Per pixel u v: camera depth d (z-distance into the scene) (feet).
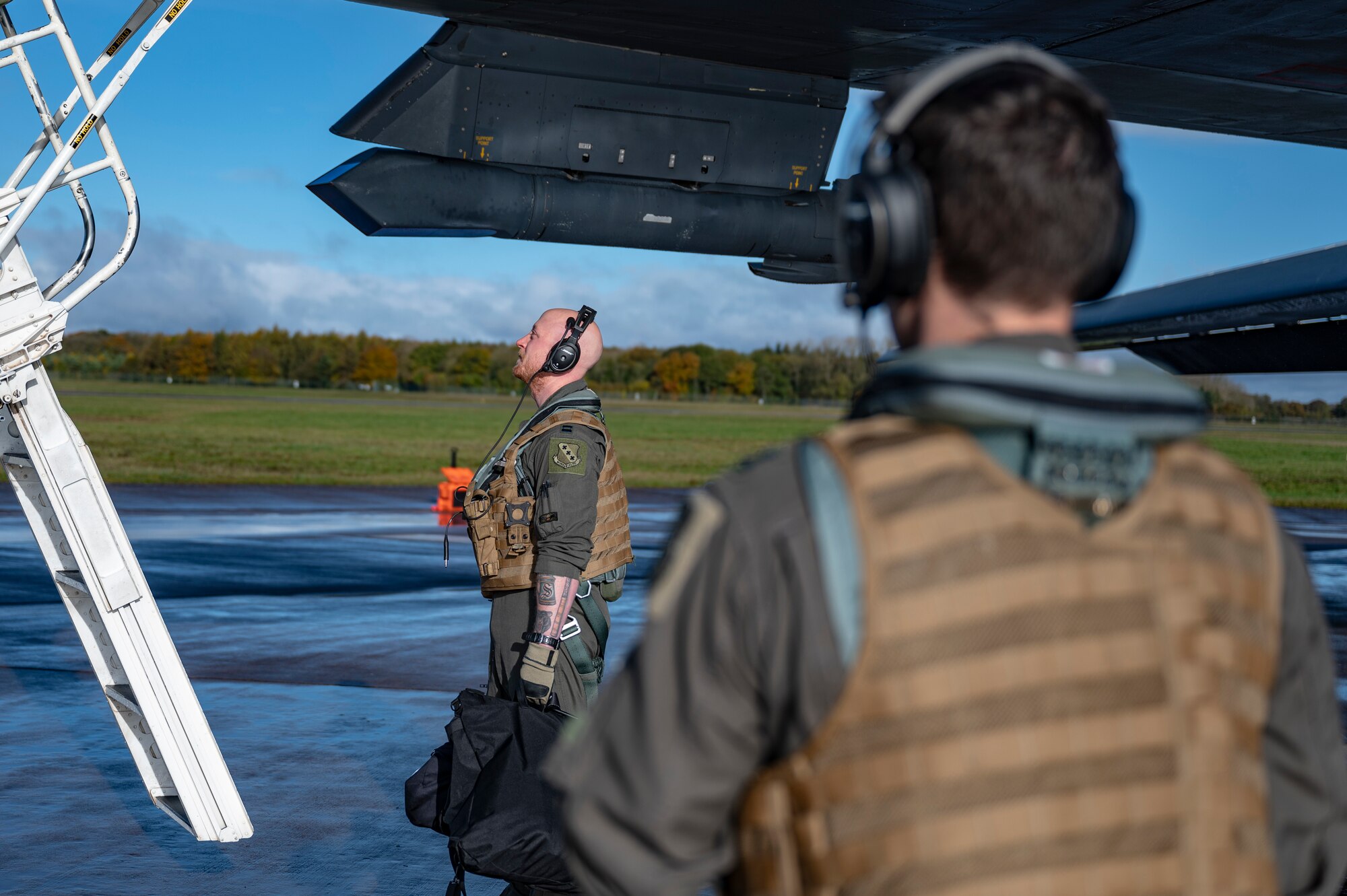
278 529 47.52
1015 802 2.54
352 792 14.55
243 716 18.16
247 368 327.26
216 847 12.59
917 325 3.15
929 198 2.92
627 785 2.83
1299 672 3.11
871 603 2.61
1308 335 14.23
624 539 10.39
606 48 17.37
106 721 17.75
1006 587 2.62
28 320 10.69
